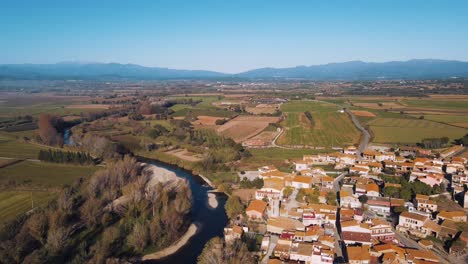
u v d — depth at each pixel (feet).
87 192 634.43
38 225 485.97
